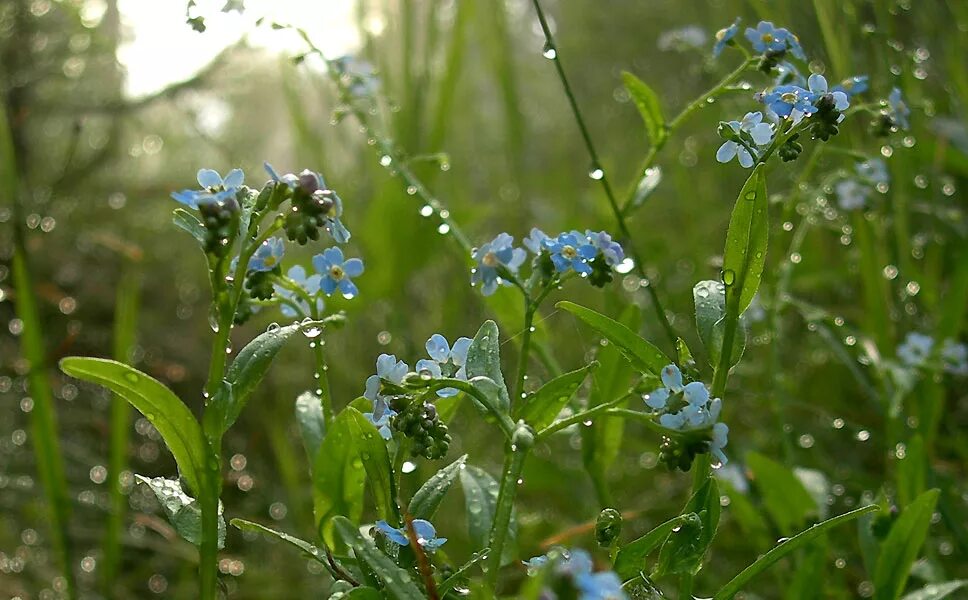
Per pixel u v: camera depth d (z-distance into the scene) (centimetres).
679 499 38
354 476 25
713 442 23
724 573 35
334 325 25
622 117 70
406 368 24
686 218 52
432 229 47
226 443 47
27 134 52
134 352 51
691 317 45
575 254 25
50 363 41
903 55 39
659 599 23
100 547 41
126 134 66
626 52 72
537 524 37
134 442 49
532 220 58
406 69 49
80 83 60
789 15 40
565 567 20
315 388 49
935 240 39
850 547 34
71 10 53
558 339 49
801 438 38
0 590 37
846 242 37
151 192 57
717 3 49
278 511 43
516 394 25
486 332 24
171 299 57
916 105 36
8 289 44
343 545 25
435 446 23
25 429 47
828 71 40
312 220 24
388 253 47
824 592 31
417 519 24
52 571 39
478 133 72
